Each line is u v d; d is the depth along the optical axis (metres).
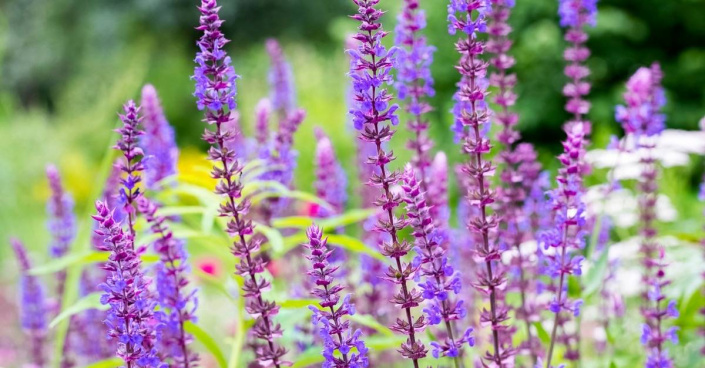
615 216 5.05
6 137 15.30
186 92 21.48
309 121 14.46
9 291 7.71
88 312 4.44
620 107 3.93
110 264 2.36
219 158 2.62
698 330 3.79
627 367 3.76
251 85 16.78
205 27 2.53
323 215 4.28
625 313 4.30
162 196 3.90
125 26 23.55
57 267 3.48
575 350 3.56
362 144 5.18
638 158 4.23
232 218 2.75
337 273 4.05
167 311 3.12
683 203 7.26
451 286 2.46
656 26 15.62
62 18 25.22
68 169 16.08
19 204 13.58
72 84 22.67
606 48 15.26
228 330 5.03
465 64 2.67
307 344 3.75
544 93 14.68
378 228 2.44
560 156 2.70
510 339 3.33
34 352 4.43
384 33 2.39
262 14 24.31
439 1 14.98
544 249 2.84
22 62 25.50
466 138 2.70
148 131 4.02
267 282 2.66
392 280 2.45
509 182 3.56
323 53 23.38
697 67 14.87
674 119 14.96
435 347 2.50
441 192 3.50
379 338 3.31
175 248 2.90
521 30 14.89
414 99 3.49
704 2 15.19
